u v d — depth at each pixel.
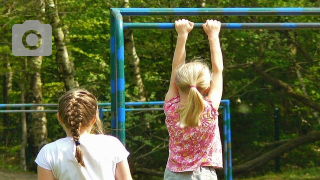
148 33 45.06
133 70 40.25
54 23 40.09
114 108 13.52
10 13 39.84
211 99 10.48
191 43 39.91
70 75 40.53
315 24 13.78
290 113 45.81
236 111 43.56
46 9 40.12
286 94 44.16
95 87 39.94
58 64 40.69
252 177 39.94
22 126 46.56
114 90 13.57
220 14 13.48
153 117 37.00
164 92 47.69
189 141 10.19
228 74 43.91
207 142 10.20
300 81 42.44
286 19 38.84
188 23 11.76
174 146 10.34
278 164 40.47
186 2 40.09
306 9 13.66
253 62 40.75
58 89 51.09
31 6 40.12
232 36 39.31
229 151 26.67
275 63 41.97
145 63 47.16
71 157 8.55
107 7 42.41
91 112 8.79
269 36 39.03
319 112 40.94
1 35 42.09
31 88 45.34
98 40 46.69
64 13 41.09
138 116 36.53
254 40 38.94
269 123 42.72
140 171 37.75
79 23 43.06
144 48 45.62
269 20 39.53
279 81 40.78
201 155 10.19
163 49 46.06
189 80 10.19
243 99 45.00
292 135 43.81
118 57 13.05
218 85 10.91
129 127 36.59
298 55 44.19
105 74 42.91
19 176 40.97
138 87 40.06
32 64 43.28
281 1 38.31
